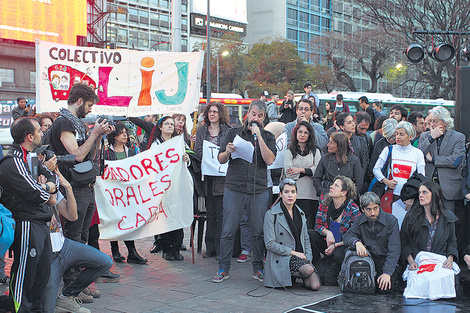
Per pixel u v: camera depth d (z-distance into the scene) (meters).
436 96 38.09
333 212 6.34
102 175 6.04
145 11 57.16
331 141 6.72
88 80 6.54
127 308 5.09
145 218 6.66
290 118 11.93
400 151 6.72
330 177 6.70
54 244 4.50
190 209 6.95
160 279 6.24
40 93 6.19
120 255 7.09
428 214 5.93
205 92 21.42
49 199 4.29
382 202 6.83
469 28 32.06
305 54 72.69
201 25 66.31
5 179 4.09
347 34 48.66
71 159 4.80
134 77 6.83
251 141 6.16
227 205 6.18
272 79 50.38
